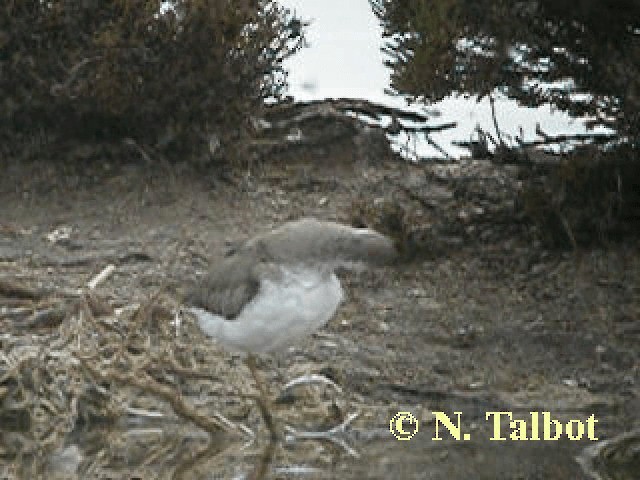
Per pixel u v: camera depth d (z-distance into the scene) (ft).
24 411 40.11
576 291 48.93
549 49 50.78
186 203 55.21
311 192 57.00
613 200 51.49
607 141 53.42
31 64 56.80
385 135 61.00
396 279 50.44
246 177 57.57
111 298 46.39
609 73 49.67
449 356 44.86
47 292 45.83
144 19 56.03
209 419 38.78
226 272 35.53
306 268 34.35
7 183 56.29
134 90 56.44
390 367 43.88
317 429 39.37
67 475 35.06
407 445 37.76
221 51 56.59
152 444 38.11
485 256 51.80
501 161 57.62
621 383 42.98
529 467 35.45
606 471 35.06
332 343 45.21
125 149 57.98
